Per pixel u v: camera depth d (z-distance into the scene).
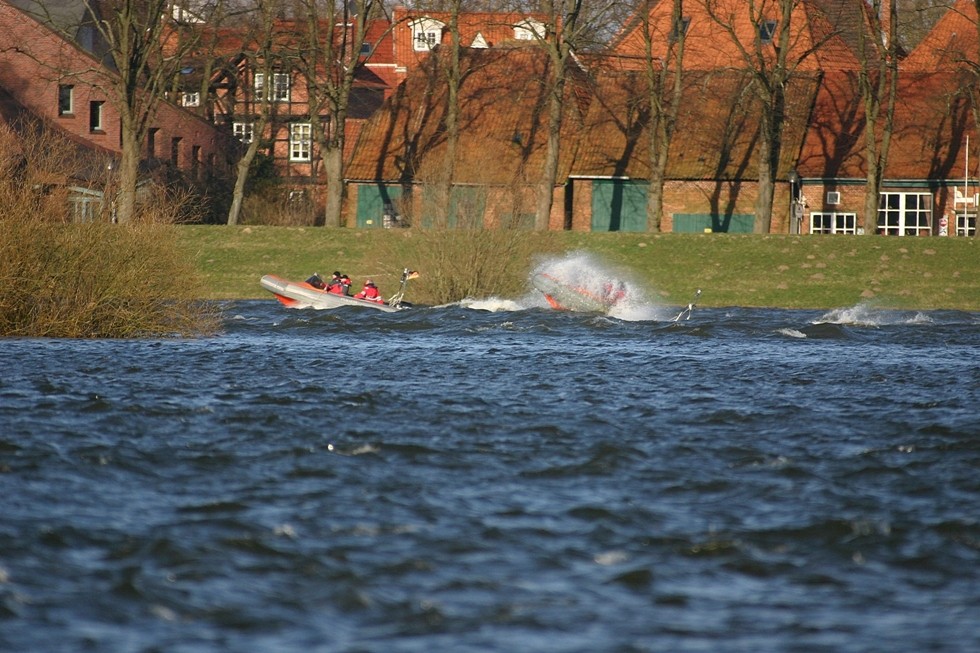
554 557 42.38
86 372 82.50
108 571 39.94
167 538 43.19
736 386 81.88
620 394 77.31
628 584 39.91
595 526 45.97
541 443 60.47
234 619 36.41
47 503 47.44
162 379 80.31
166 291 108.88
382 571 40.62
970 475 54.47
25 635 34.69
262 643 34.75
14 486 49.75
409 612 37.22
